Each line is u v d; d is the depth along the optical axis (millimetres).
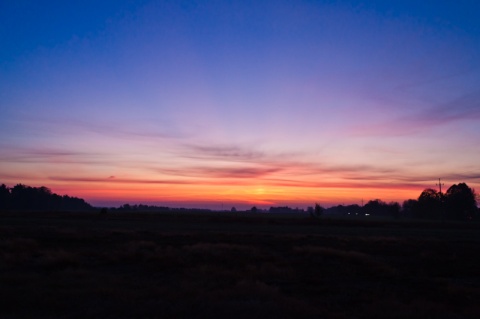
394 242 38000
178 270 17734
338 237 42594
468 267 22734
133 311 9750
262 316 9625
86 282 13445
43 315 9445
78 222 72062
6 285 12648
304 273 18141
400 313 10578
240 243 33375
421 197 173000
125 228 54281
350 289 14648
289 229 64250
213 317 9461
